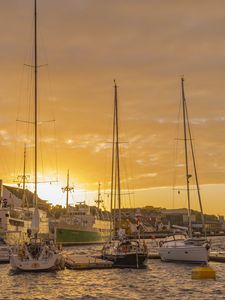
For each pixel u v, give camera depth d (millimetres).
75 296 34656
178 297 33875
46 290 37344
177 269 52062
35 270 47031
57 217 140750
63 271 49188
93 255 66375
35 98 55219
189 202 67750
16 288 38281
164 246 61000
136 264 52375
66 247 108500
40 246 47875
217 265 56781
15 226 86250
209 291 36531
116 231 69312
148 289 37875
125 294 35500
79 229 115875
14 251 49594
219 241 186250
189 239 59219
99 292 36469
